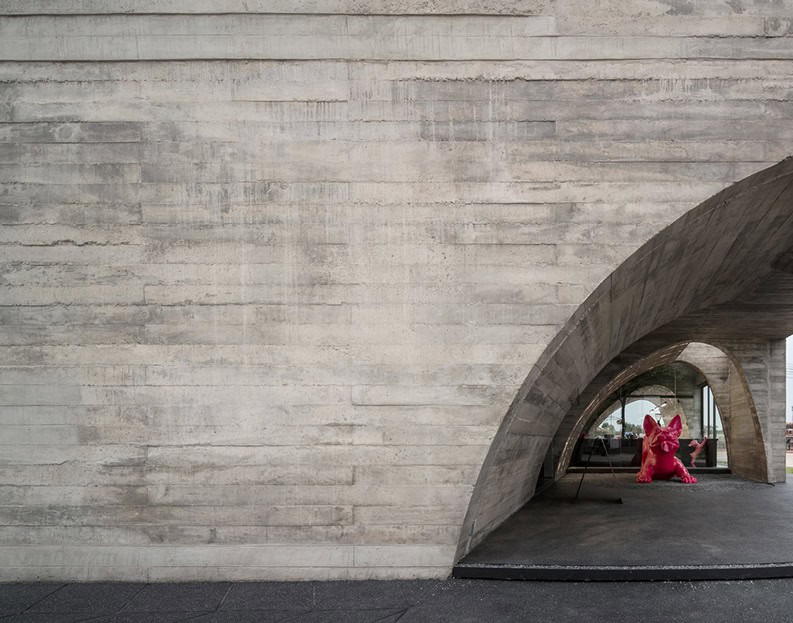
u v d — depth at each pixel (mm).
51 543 6059
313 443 5992
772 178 6059
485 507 6895
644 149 5852
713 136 5812
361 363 5996
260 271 6066
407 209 6008
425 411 5953
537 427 8336
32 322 6094
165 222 6098
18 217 6113
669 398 19438
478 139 5984
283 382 6023
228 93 6105
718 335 13406
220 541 6027
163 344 6070
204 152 6098
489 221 5949
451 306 5957
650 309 8422
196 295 6078
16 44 6125
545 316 5883
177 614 5082
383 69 6039
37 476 6070
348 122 6055
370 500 5988
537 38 5957
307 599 5414
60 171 6113
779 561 6234
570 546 6922
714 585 5801
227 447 6031
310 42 6051
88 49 6098
